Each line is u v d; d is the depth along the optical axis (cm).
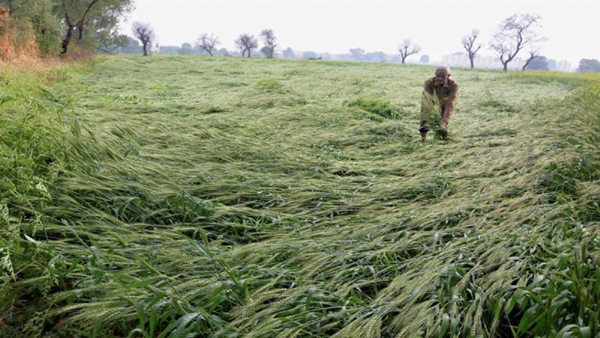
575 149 433
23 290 207
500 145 553
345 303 201
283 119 677
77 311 195
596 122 560
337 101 921
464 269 213
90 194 297
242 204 335
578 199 323
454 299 188
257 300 192
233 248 264
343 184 401
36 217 242
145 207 301
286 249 255
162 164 392
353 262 239
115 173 331
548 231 258
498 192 345
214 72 1873
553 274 197
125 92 1036
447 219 297
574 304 182
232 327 183
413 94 1163
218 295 195
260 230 297
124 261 225
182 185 349
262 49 5825
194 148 454
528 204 320
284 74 1902
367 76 1945
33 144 312
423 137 600
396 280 212
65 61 1692
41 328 185
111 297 191
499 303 186
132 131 451
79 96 804
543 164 396
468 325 177
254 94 891
